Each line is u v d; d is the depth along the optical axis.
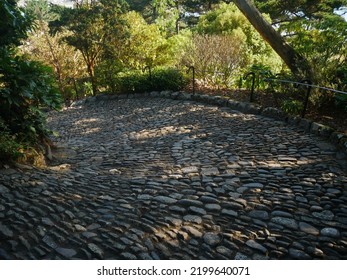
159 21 13.07
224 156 3.86
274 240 2.14
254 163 3.54
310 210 2.50
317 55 5.50
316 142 4.03
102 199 2.74
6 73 3.61
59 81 12.65
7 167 3.06
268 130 4.73
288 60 6.47
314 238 2.16
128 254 1.97
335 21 5.61
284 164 3.44
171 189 2.96
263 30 6.61
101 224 2.30
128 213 2.49
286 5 14.03
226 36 9.81
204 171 3.42
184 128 5.45
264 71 6.48
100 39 10.43
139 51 10.84
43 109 9.38
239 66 9.20
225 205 2.62
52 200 2.57
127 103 8.56
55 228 2.18
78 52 13.73
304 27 6.44
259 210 2.53
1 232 2.03
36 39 13.58
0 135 3.31
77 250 1.98
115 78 9.54
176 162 3.82
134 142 5.05
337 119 4.67
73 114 8.49
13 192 2.57
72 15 10.32
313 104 5.13
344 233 2.21
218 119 5.71
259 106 5.85
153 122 6.24
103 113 8.00
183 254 2.02
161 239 2.15
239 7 6.81
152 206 2.62
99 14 10.21
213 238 2.18
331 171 3.17
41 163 3.71
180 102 7.55
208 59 8.78
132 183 3.17
